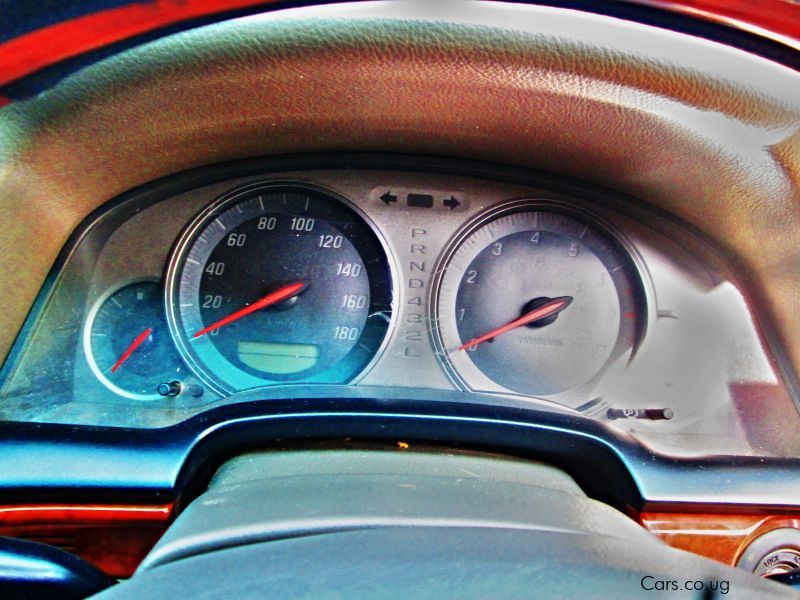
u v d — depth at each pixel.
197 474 0.23
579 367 0.28
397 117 0.23
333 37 0.18
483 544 0.14
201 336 0.27
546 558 0.14
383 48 0.18
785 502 0.22
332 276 0.28
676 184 0.25
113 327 0.26
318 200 0.28
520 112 0.22
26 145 0.20
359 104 0.22
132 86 0.19
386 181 0.28
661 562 0.14
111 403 0.26
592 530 0.16
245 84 0.20
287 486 0.18
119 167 0.24
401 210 0.28
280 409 0.23
